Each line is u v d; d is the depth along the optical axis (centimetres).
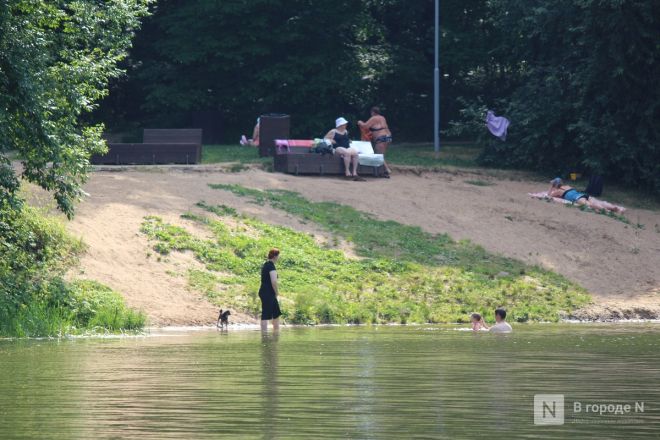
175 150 7819
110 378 2800
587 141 8631
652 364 3209
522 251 7025
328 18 10850
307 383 2705
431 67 11694
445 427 2064
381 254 6575
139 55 11369
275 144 8094
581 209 8019
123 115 11831
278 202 7038
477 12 11481
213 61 10725
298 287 5819
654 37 8412
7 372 2944
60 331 4422
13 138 4788
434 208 7525
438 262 6625
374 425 2084
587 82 8638
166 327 4966
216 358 3372
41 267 5019
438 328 5169
